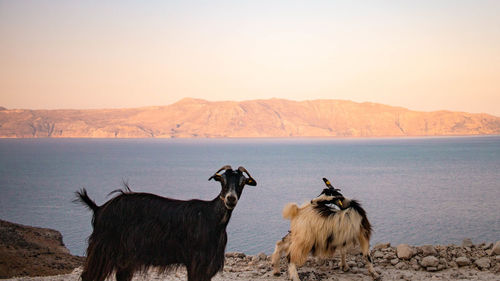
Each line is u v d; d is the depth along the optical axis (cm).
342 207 911
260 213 8325
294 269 910
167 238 710
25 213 8488
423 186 12225
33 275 1998
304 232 899
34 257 2312
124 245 696
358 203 929
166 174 16862
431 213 7919
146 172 17775
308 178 14800
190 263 716
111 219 700
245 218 7762
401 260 1055
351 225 890
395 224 6894
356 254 1100
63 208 9106
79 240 5828
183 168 19738
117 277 731
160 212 714
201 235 716
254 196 10825
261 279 951
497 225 6712
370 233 934
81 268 1099
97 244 696
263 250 5262
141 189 12012
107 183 13875
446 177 14700
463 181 13450
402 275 950
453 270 1003
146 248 705
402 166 19500
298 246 905
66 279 972
